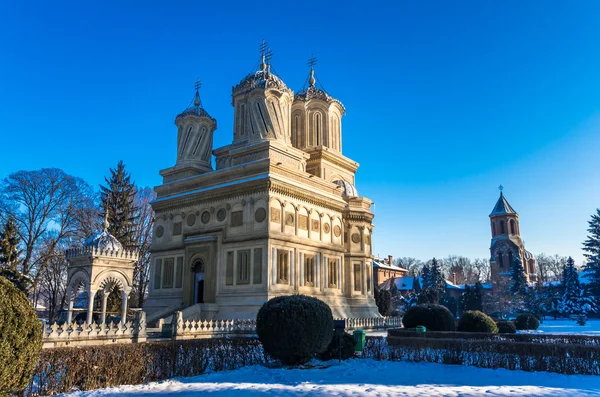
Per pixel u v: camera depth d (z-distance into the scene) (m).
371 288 49.88
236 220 40.09
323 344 20.81
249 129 45.00
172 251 44.06
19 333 11.09
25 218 49.97
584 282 97.19
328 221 45.94
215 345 20.05
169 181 48.38
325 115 54.47
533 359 19.91
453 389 15.30
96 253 27.27
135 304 59.31
